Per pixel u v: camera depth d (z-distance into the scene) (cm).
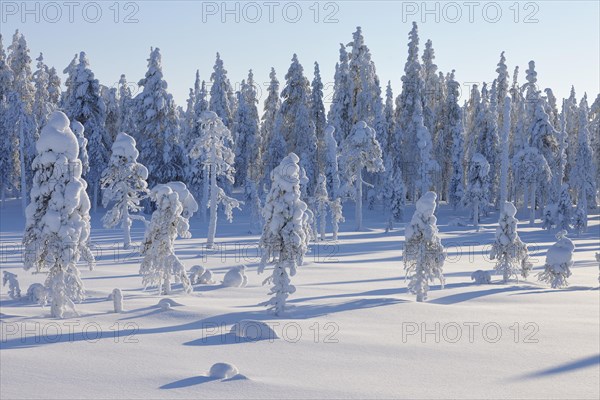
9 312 1511
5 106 7075
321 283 2364
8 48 7869
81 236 1538
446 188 8869
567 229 6181
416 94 7794
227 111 8150
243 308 1655
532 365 1109
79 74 6372
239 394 867
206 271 2305
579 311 1766
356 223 5859
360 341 1263
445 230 6134
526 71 7206
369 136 5800
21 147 6450
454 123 8112
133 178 3744
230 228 5700
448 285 2366
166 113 6412
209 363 1045
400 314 1596
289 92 8031
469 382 984
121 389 872
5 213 6531
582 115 7319
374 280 2492
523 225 6912
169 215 1988
